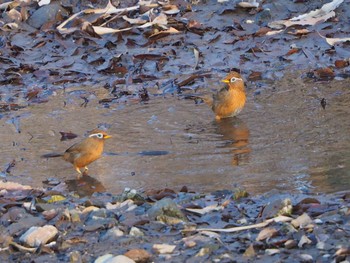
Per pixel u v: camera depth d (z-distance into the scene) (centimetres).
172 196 1092
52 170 1262
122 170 1239
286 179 1148
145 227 984
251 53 1855
